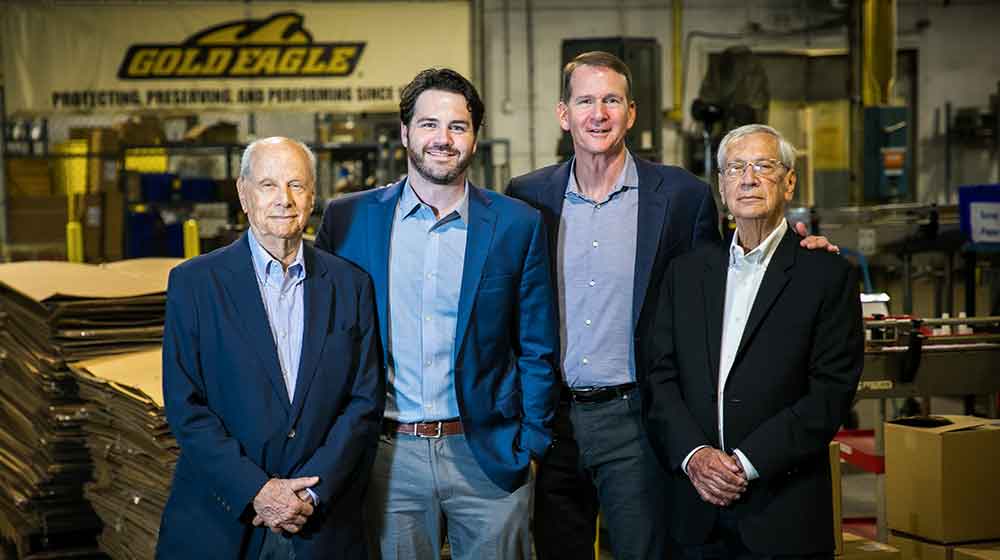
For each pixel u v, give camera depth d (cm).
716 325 259
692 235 287
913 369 351
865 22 805
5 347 441
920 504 341
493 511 259
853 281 254
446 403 256
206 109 866
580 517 295
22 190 881
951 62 1072
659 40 1041
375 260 259
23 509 372
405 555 260
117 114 860
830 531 251
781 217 259
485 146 867
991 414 480
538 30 1030
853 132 809
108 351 373
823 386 247
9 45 846
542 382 265
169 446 305
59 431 368
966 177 1073
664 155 1043
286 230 240
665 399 260
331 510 242
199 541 241
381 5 870
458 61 877
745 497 250
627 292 282
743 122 817
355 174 855
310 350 243
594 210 287
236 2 862
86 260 868
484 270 256
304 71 870
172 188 820
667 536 281
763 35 1048
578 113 279
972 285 518
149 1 868
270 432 238
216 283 243
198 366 243
